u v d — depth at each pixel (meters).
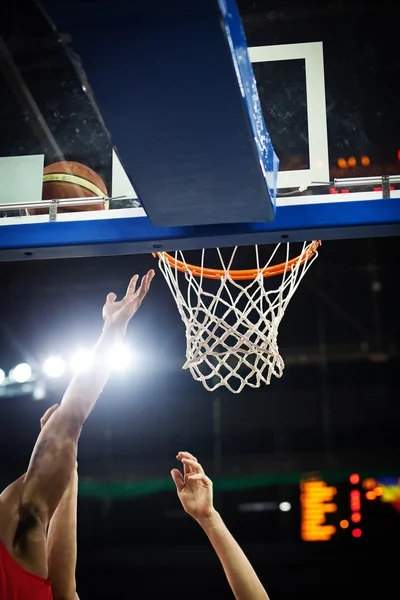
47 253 2.29
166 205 1.98
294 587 6.41
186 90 1.50
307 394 7.04
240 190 1.89
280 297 2.54
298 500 6.81
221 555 1.94
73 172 2.32
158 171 1.78
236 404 7.07
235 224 2.16
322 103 2.33
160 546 6.79
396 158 2.22
